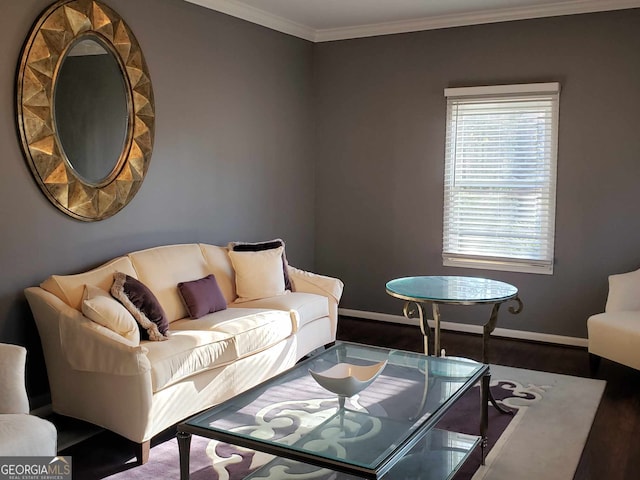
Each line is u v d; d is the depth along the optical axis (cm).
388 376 306
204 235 483
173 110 446
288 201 581
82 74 373
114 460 310
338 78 594
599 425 354
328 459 221
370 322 591
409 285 401
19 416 246
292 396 283
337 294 480
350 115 591
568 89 498
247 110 520
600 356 427
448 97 542
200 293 400
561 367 455
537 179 514
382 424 252
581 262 505
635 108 477
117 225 407
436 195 558
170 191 448
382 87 573
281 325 407
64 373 331
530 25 507
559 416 363
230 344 362
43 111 349
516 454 316
